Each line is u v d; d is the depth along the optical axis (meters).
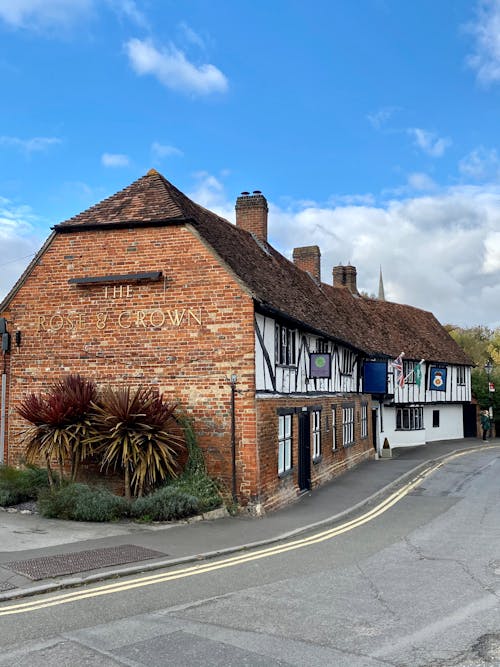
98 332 13.85
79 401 12.31
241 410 12.77
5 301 14.57
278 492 13.89
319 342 18.66
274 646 5.43
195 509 11.67
